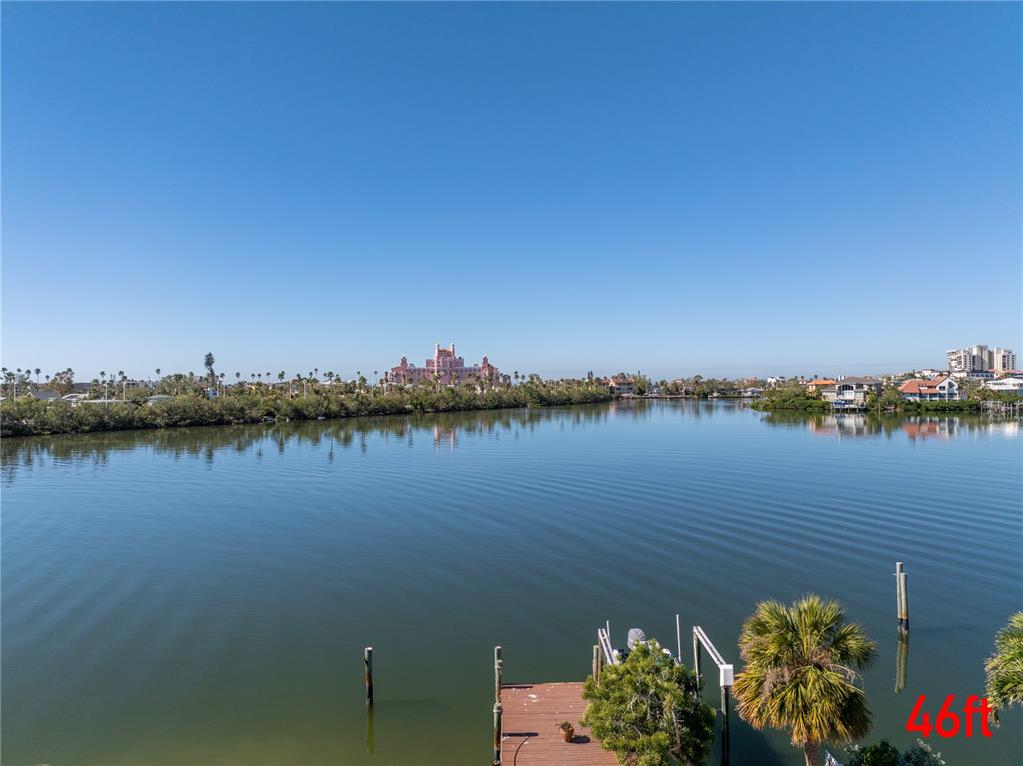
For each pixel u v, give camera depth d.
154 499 50.19
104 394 171.38
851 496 48.84
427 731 18.09
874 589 28.83
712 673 21.33
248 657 22.75
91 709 19.27
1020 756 16.80
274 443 88.81
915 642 23.61
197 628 25.25
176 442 90.38
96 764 16.59
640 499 48.75
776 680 13.84
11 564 33.41
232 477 60.09
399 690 20.42
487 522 42.03
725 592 28.69
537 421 129.88
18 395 157.12
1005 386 194.62
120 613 26.80
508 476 59.81
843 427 111.19
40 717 18.83
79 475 61.66
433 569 32.25
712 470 62.16
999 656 14.25
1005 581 29.67
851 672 13.76
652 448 80.75
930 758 14.03
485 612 26.70
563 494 51.06
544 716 17.86
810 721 13.15
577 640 24.00
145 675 21.42
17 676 21.34
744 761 16.94
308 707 19.42
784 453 74.56
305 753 17.09
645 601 27.72
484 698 19.88
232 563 33.44
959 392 176.62
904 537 37.16
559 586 29.69
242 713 19.08
